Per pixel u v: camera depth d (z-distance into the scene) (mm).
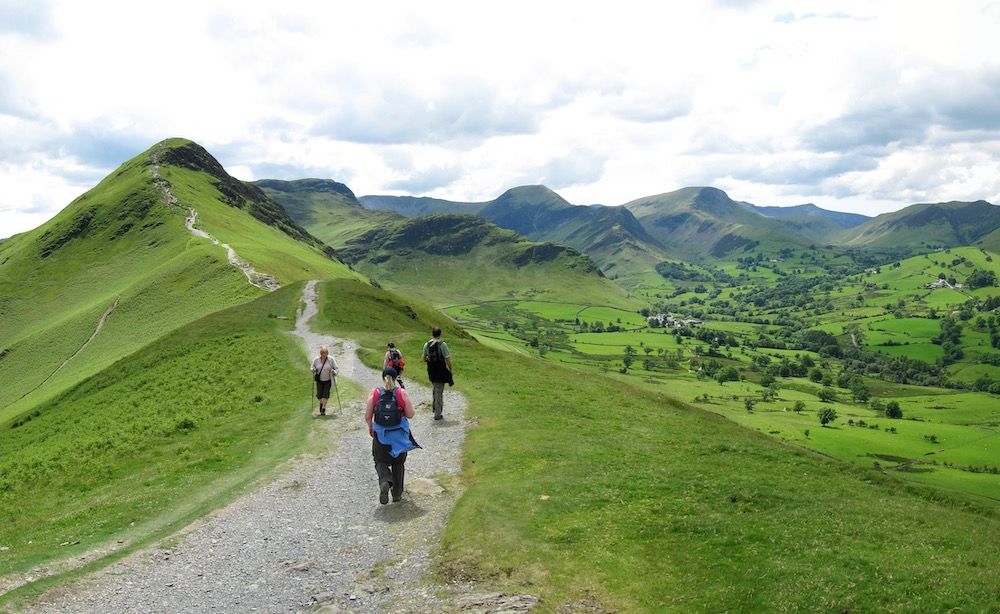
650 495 17453
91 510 19938
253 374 44688
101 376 57875
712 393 191375
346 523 16516
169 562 14281
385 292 102812
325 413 30672
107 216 196375
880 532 14555
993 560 12945
